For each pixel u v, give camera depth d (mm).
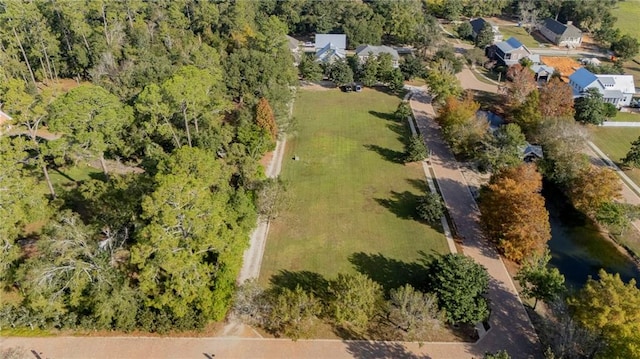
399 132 84812
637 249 57906
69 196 58562
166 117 63312
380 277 51281
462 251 55438
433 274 46156
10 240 47062
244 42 106000
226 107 72500
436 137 83062
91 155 57500
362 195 66062
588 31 150625
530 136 77125
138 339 43438
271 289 49281
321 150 78062
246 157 64062
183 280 41438
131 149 65375
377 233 58375
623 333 36906
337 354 42250
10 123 53375
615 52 127312
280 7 140875
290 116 87062
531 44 139750
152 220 41656
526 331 44719
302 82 107875
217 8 120688
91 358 41469
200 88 62656
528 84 88375
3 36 85750
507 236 52344
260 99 75312
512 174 57281
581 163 67062
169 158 48438
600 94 92000
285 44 101000
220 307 42906
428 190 67500
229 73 79312
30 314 43812
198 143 64375
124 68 78688
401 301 42750
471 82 109688
